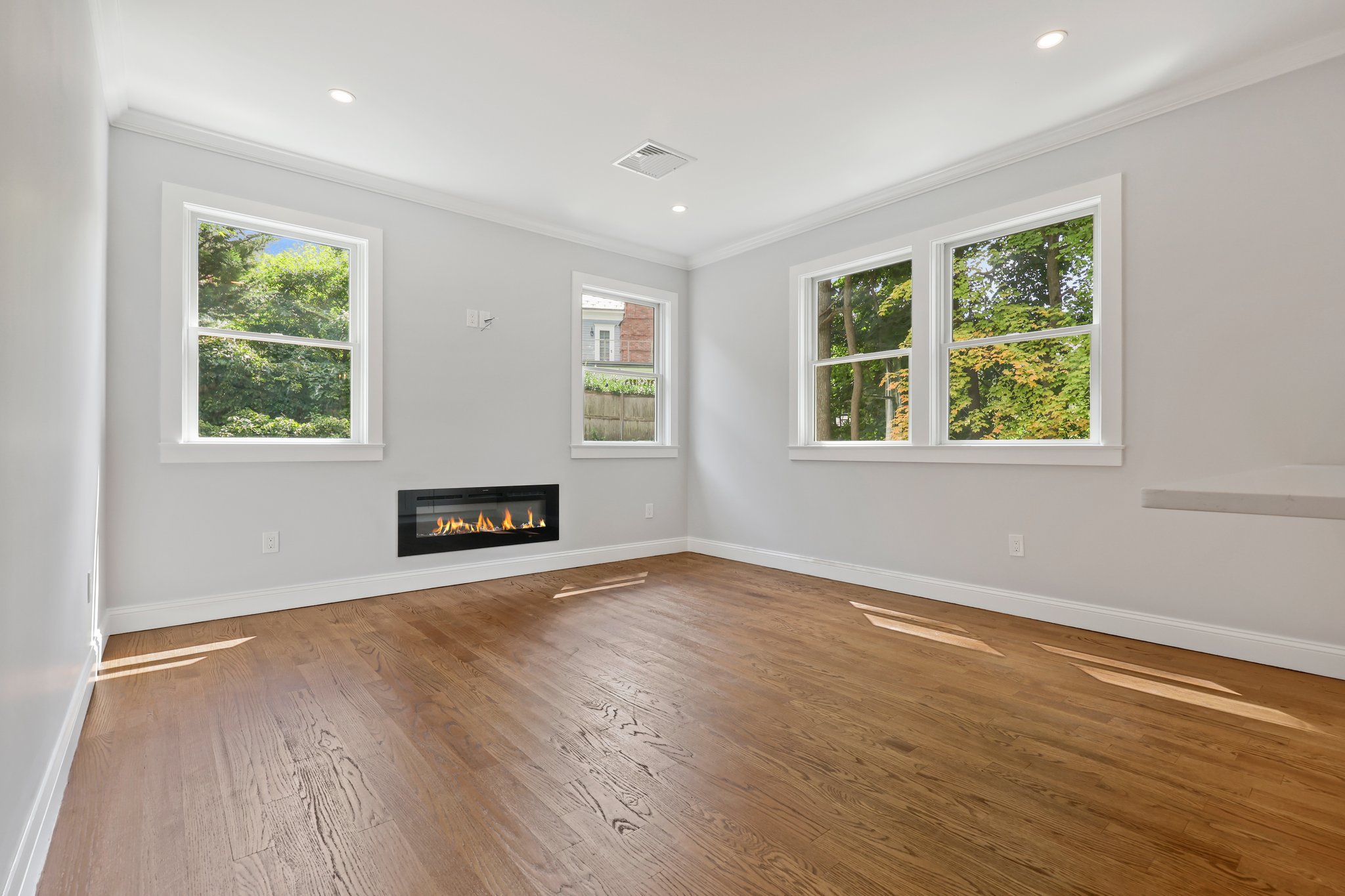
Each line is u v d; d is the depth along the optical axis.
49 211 1.49
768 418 4.75
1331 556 2.49
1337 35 2.43
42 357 1.42
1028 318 3.41
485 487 4.23
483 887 1.29
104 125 2.68
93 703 2.19
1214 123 2.75
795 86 2.80
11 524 1.13
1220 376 2.73
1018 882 1.30
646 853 1.40
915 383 3.82
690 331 5.40
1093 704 2.23
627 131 3.20
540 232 4.49
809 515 4.46
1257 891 1.28
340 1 2.24
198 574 3.18
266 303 3.45
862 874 1.33
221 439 3.29
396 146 3.35
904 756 1.85
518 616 3.34
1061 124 3.13
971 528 3.57
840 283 4.38
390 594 3.81
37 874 1.29
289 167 3.43
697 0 2.25
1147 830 1.49
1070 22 2.38
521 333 4.40
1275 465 2.60
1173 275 2.85
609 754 1.86
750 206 4.21
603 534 4.88
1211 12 2.31
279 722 2.05
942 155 3.47
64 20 1.69
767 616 3.36
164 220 3.07
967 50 2.55
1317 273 2.51
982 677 2.49
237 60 2.59
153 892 1.27
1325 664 2.48
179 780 1.70
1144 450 2.93
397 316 3.83
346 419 3.70
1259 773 1.75
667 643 2.90
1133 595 2.97
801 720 2.09
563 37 2.46
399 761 1.81
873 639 2.96
